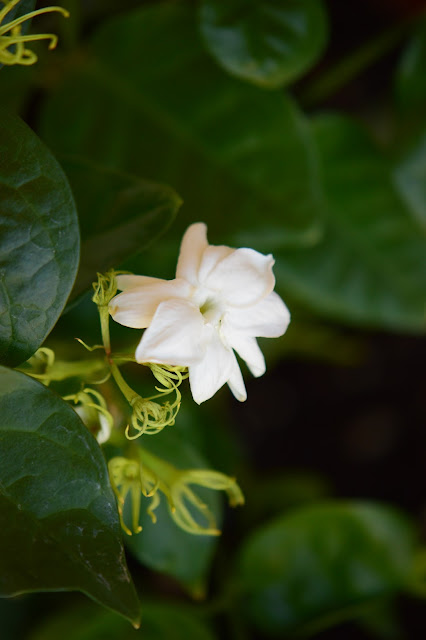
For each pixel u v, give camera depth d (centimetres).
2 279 25
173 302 25
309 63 32
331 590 35
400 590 36
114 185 28
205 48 33
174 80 33
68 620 33
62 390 27
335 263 38
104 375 27
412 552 36
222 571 38
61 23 33
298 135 33
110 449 28
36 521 25
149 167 33
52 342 31
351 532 35
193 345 25
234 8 32
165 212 28
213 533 28
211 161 33
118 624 33
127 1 36
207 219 33
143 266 35
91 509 25
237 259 26
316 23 32
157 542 31
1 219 25
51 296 26
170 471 28
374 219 38
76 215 25
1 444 25
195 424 37
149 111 33
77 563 25
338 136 36
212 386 26
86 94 34
